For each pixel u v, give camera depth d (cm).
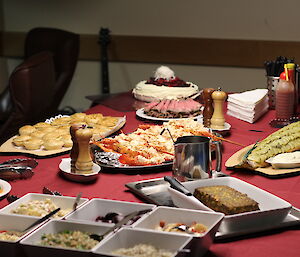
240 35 523
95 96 370
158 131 256
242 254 152
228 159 235
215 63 538
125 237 147
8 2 597
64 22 584
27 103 392
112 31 569
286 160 220
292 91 291
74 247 144
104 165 220
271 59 516
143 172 221
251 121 298
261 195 180
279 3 504
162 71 353
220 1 523
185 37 543
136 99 354
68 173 209
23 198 177
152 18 551
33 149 249
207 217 156
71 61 507
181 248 138
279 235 163
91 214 168
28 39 527
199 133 246
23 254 148
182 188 176
